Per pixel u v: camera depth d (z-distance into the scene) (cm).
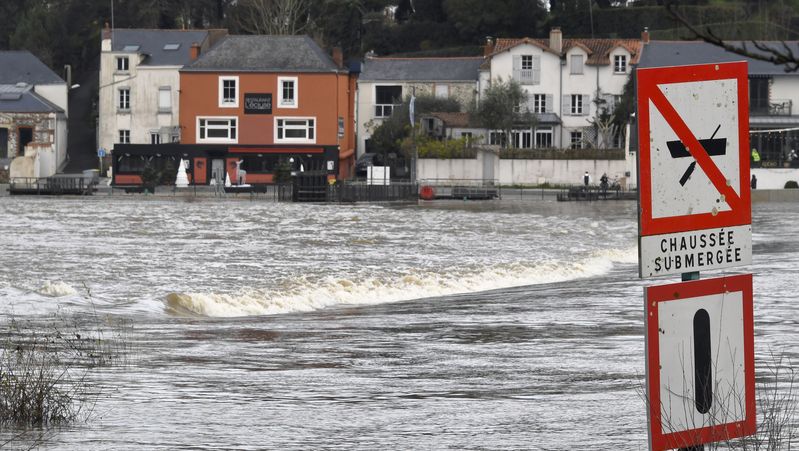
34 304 9131
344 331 7650
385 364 6047
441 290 11050
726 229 2711
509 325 7906
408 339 7181
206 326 8031
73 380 5372
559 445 4016
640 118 2644
